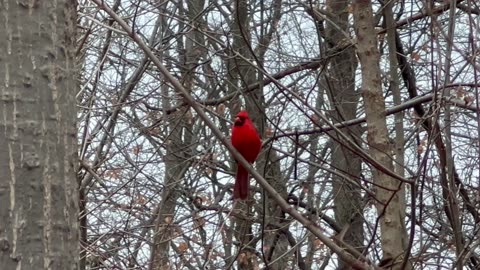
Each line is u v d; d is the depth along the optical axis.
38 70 2.54
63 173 2.52
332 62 9.05
